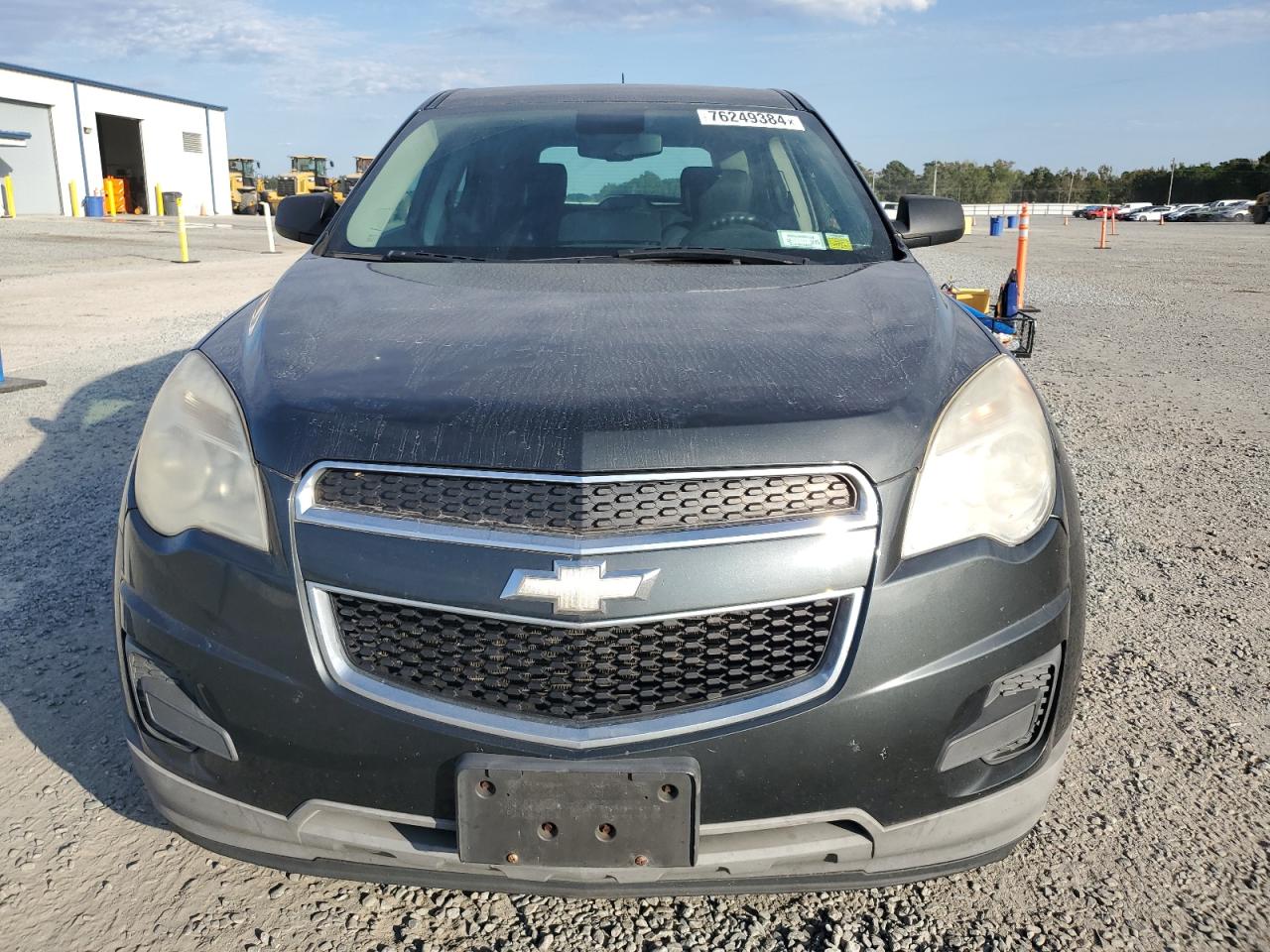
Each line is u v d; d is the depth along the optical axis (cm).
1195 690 274
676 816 148
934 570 155
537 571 148
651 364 172
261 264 1692
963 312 224
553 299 208
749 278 228
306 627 154
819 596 151
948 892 195
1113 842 211
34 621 306
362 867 163
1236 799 225
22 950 176
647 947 180
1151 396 664
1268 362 791
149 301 1118
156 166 4231
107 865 199
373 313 201
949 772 158
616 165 285
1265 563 368
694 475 151
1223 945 182
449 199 276
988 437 168
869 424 159
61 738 244
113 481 452
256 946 178
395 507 154
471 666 152
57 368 716
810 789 152
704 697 151
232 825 166
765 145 297
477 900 192
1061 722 171
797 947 180
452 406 160
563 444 152
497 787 148
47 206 3628
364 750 152
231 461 165
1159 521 416
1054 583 167
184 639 161
